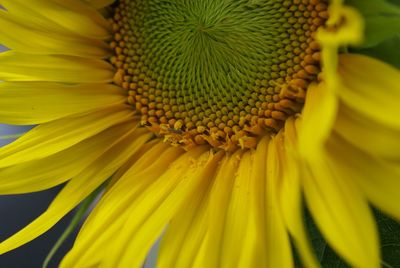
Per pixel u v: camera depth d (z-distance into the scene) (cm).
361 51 27
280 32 31
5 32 32
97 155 33
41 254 51
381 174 26
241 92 33
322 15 31
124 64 35
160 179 32
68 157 33
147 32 34
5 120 33
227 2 32
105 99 34
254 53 32
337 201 26
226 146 32
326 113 24
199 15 33
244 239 29
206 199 31
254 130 32
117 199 32
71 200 33
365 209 25
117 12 34
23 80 33
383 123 25
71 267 30
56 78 33
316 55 31
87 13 34
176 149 33
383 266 30
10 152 33
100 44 34
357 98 26
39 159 33
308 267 26
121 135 34
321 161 27
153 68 34
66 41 33
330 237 25
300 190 27
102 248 31
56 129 33
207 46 33
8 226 51
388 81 26
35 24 33
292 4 31
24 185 33
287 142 29
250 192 29
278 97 32
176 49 34
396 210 25
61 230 51
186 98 34
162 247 30
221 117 33
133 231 30
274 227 28
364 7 26
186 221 30
